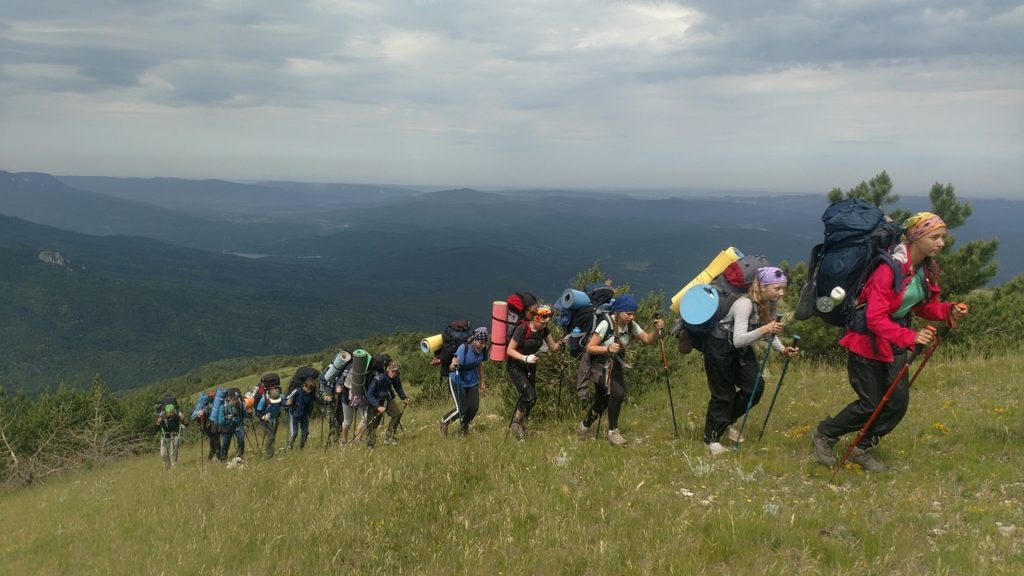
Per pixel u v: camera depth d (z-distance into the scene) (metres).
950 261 16.05
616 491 7.00
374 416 12.48
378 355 12.55
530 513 6.75
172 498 11.16
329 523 7.18
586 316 8.95
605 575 5.20
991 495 6.06
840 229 6.62
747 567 4.98
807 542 5.26
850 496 6.23
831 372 14.16
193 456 20.89
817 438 7.21
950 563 4.78
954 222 16.20
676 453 8.14
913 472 6.78
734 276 7.91
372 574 5.95
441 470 8.46
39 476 28.38
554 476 7.77
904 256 6.48
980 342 14.70
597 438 9.37
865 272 6.54
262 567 6.42
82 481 22.75
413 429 14.55
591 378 8.87
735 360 8.19
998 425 7.93
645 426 10.30
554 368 11.48
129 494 13.43
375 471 9.05
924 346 6.45
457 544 6.31
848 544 5.25
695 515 6.07
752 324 7.62
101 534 9.91
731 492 6.55
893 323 6.35
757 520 5.68
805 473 7.04
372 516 7.31
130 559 7.89
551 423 11.13
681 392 13.04
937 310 6.74
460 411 11.02
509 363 10.12
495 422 12.59
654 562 5.26
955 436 7.82
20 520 14.77
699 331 8.00
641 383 13.13
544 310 9.55
